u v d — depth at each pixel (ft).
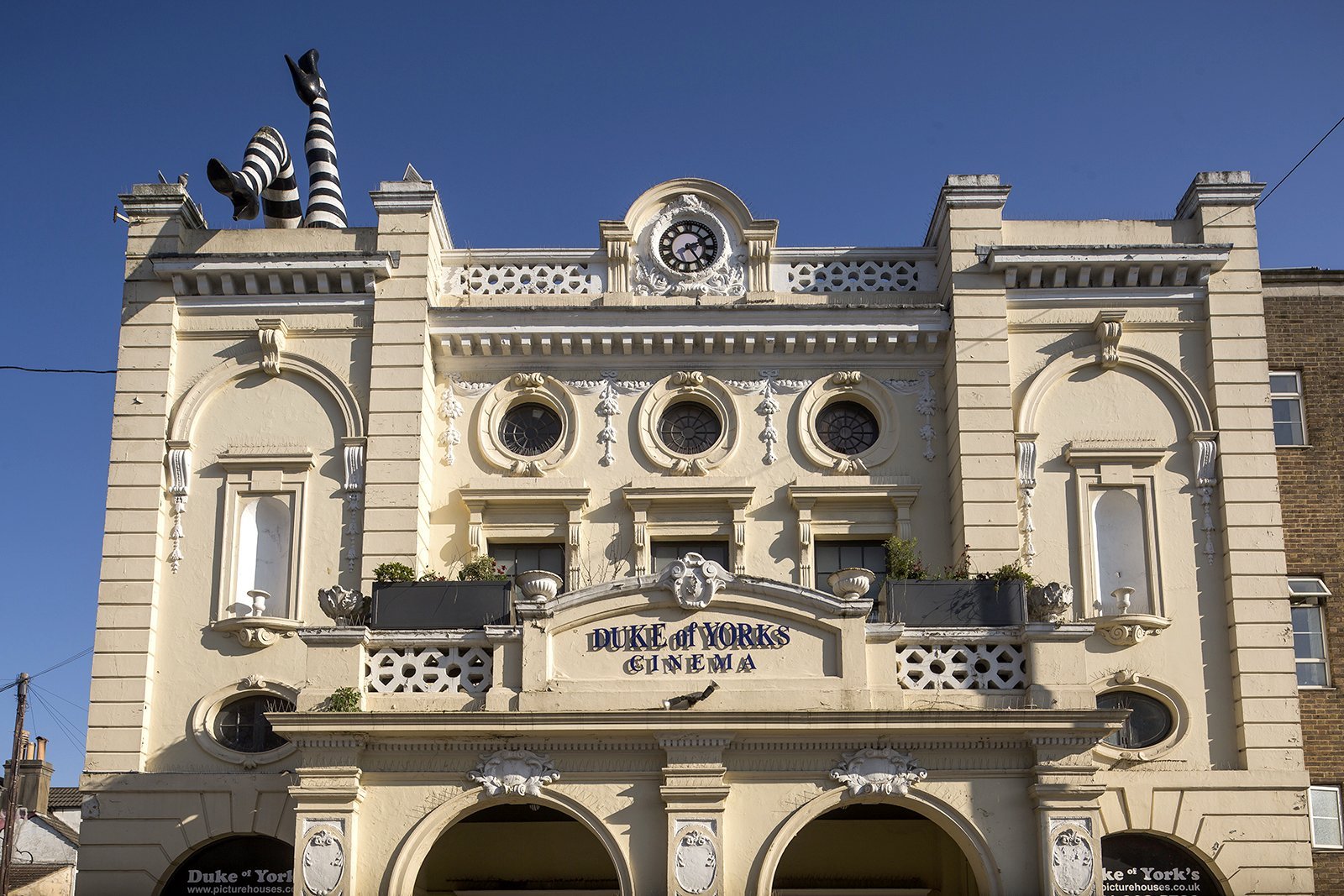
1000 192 79.77
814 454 78.23
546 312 79.00
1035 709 58.08
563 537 77.56
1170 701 73.00
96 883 69.82
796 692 58.90
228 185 82.64
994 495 75.10
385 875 57.77
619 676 59.57
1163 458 76.59
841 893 71.20
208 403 77.66
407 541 74.43
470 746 58.95
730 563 77.30
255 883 70.59
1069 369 77.92
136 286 78.64
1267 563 74.23
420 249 79.10
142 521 75.20
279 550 76.13
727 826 57.98
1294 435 82.23
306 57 94.84
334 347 78.18
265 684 73.10
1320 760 76.43
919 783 58.59
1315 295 84.07
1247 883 69.82
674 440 79.61
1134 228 80.02
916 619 61.67
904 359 79.92
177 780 70.95
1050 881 56.85
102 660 73.05
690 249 82.23
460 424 79.25
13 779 119.03
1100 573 75.87
